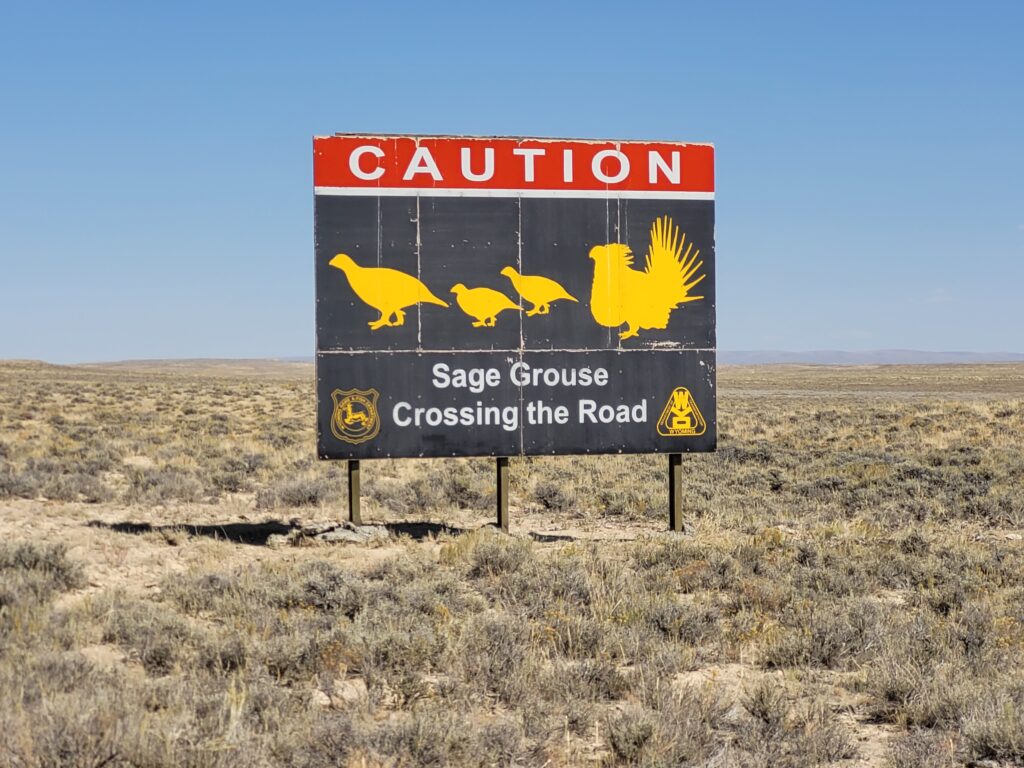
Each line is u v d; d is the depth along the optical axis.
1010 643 9.84
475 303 16.47
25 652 7.94
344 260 16.06
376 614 9.63
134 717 6.11
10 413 39.12
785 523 20.06
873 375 169.75
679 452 17.22
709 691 7.83
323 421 16.03
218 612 10.05
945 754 6.74
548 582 11.66
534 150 16.70
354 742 6.32
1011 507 21.75
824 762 6.74
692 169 17.22
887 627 10.20
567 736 6.72
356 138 16.14
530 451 16.67
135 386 67.38
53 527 15.30
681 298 17.19
